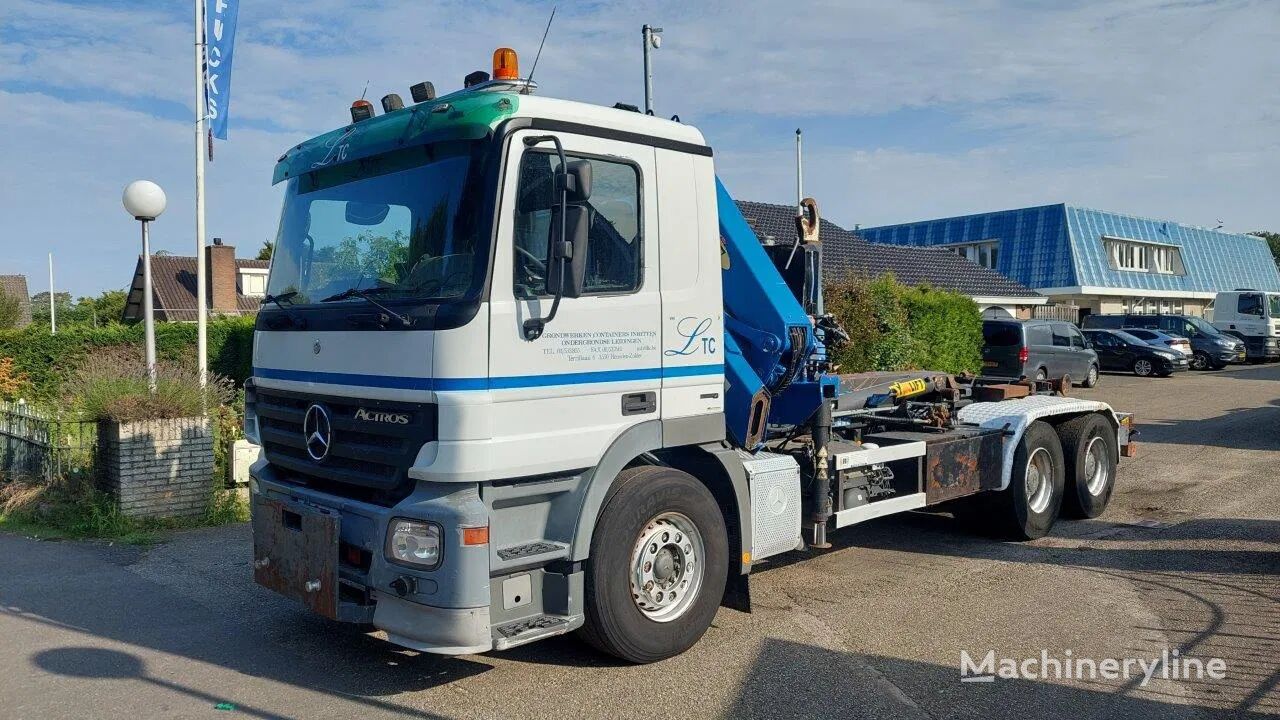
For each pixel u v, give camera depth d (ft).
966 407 27.84
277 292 18.11
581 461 15.61
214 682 16.15
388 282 15.66
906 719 14.83
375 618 15.19
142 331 56.70
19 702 15.24
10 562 23.93
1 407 34.71
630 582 16.48
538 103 15.20
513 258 14.69
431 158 15.47
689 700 15.48
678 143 17.40
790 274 23.49
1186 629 19.16
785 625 19.30
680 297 17.26
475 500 14.42
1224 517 29.63
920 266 103.65
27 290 205.05
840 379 24.82
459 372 14.12
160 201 33.91
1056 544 26.43
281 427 17.81
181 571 23.13
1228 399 67.97
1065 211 128.26
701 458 18.61
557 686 16.05
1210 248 158.81
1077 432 28.81
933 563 24.34
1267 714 15.16
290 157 18.54
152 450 27.78
